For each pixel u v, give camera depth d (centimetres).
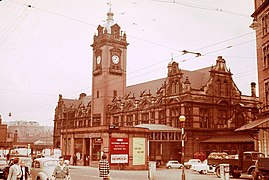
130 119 7031
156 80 7162
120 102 7375
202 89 5853
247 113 6138
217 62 6200
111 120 7538
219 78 6134
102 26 8062
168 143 5797
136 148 4612
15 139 11175
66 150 5594
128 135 4575
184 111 5625
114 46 7938
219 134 5597
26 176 2047
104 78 7775
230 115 6078
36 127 18550
